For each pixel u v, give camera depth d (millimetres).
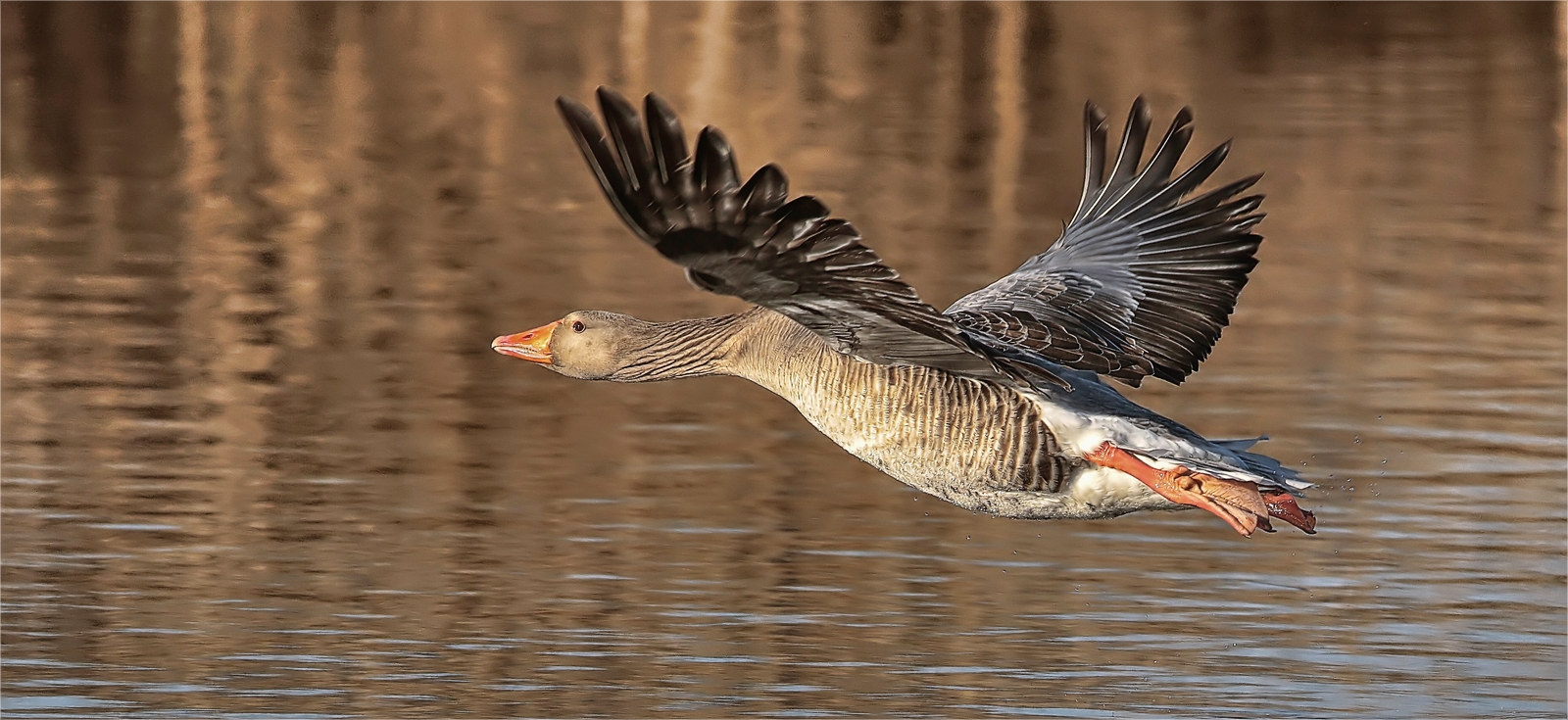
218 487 15422
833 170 27859
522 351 9859
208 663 12211
